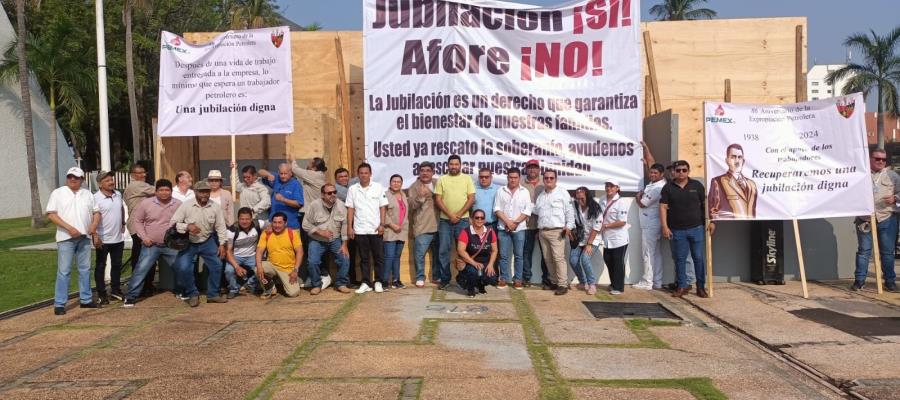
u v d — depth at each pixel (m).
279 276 8.67
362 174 8.92
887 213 8.83
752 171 8.70
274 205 9.15
